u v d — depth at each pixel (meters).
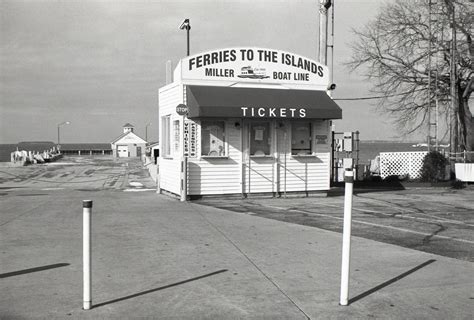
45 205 13.48
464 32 28.50
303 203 14.48
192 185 14.94
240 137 15.41
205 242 8.47
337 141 21.62
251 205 13.82
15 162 44.44
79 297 5.51
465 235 9.48
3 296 5.54
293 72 15.94
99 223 10.34
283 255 7.56
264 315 5.01
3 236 8.90
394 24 32.72
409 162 23.16
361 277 6.39
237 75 15.38
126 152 80.56
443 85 31.84
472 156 26.59
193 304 5.31
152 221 10.65
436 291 5.82
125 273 6.49
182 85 14.89
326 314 5.05
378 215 12.30
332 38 19.62
